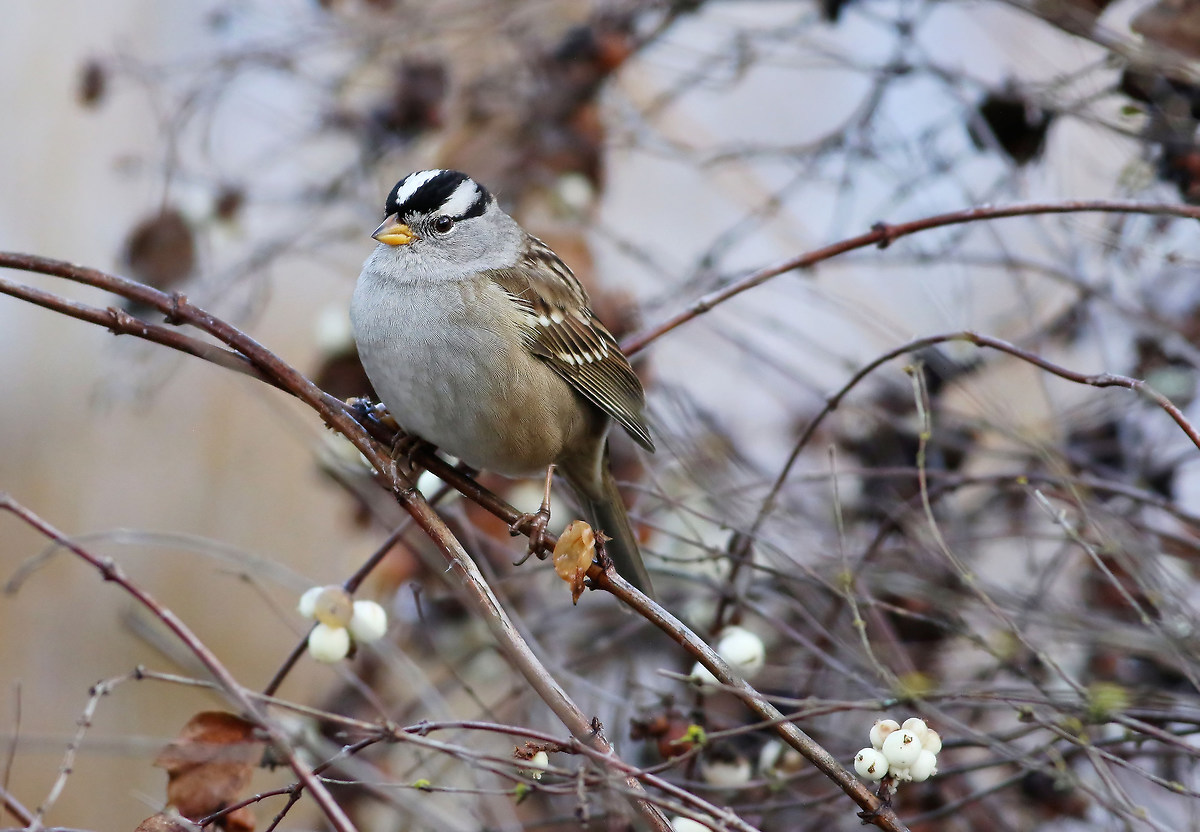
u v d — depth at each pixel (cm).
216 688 566
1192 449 1005
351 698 956
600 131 1170
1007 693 725
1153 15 924
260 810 1016
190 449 1594
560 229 1153
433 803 795
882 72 1077
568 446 870
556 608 992
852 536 1014
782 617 964
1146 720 809
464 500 1011
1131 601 738
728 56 1146
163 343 666
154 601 562
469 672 985
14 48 1600
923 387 832
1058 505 927
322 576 1533
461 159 1176
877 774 616
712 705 908
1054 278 1025
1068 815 877
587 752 564
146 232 1094
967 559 909
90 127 1597
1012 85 1000
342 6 1232
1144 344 1024
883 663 853
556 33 1232
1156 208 792
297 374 680
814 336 1285
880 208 1135
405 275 812
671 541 1026
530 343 824
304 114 1170
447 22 1224
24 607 1473
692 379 1264
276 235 1269
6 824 709
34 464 1561
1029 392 1113
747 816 827
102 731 1367
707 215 1471
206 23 1203
